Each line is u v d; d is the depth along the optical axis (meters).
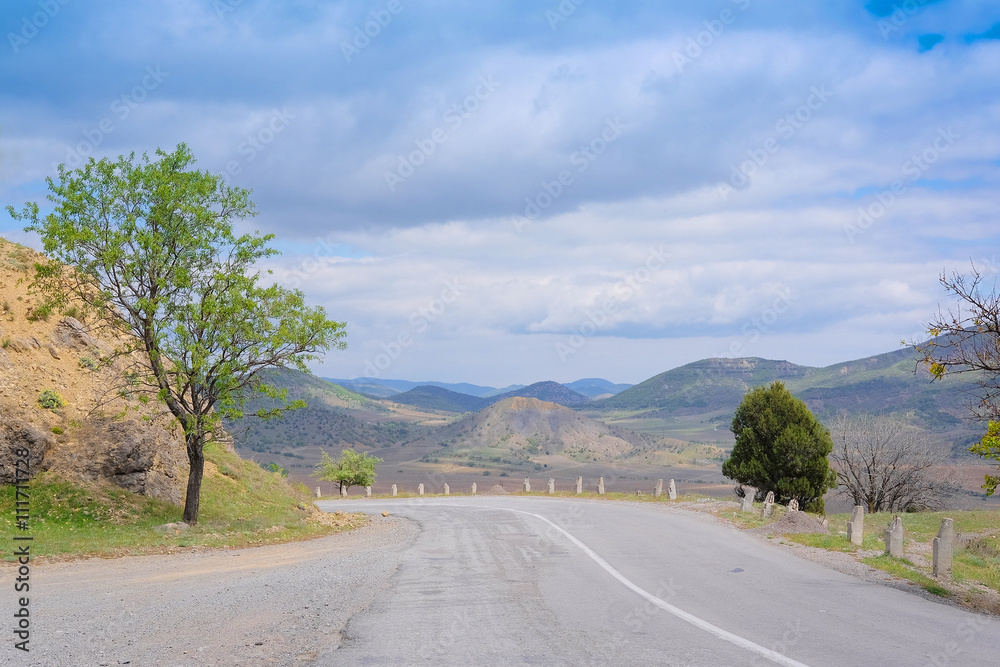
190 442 20.77
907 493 40.12
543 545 17.27
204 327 20.27
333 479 56.34
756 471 33.81
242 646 7.12
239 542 18.81
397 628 8.01
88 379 23.97
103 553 15.48
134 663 6.43
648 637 7.59
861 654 6.98
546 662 6.55
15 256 28.08
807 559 14.93
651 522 23.30
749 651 7.00
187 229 20.23
